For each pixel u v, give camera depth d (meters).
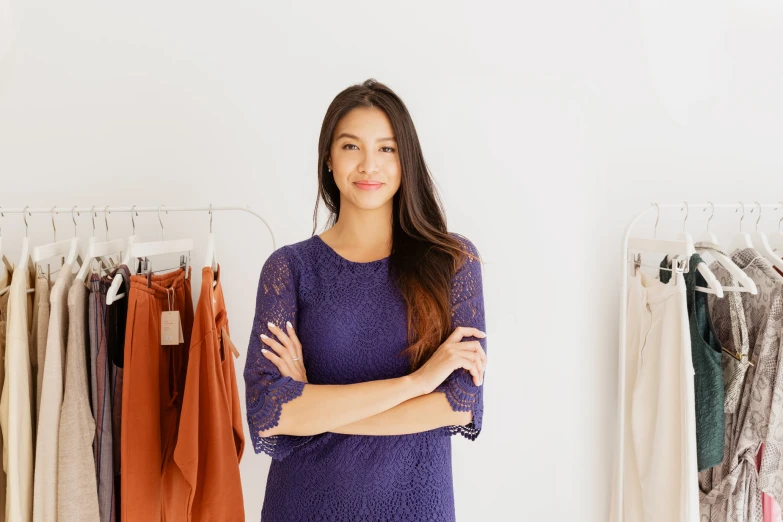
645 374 1.94
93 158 1.99
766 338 1.82
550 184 2.14
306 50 2.03
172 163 2.01
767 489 1.81
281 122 2.03
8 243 1.97
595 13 2.12
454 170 2.11
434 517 1.33
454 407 1.30
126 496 1.52
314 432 1.27
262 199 2.05
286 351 1.33
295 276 1.39
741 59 2.17
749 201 2.21
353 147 1.36
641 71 2.14
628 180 2.17
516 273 2.16
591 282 2.18
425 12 2.07
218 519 1.55
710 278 1.71
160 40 1.99
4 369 1.63
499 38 2.10
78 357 1.51
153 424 1.58
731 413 1.93
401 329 1.35
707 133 2.18
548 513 2.21
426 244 1.40
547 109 2.12
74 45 1.96
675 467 1.83
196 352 1.53
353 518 1.31
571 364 2.19
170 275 1.71
